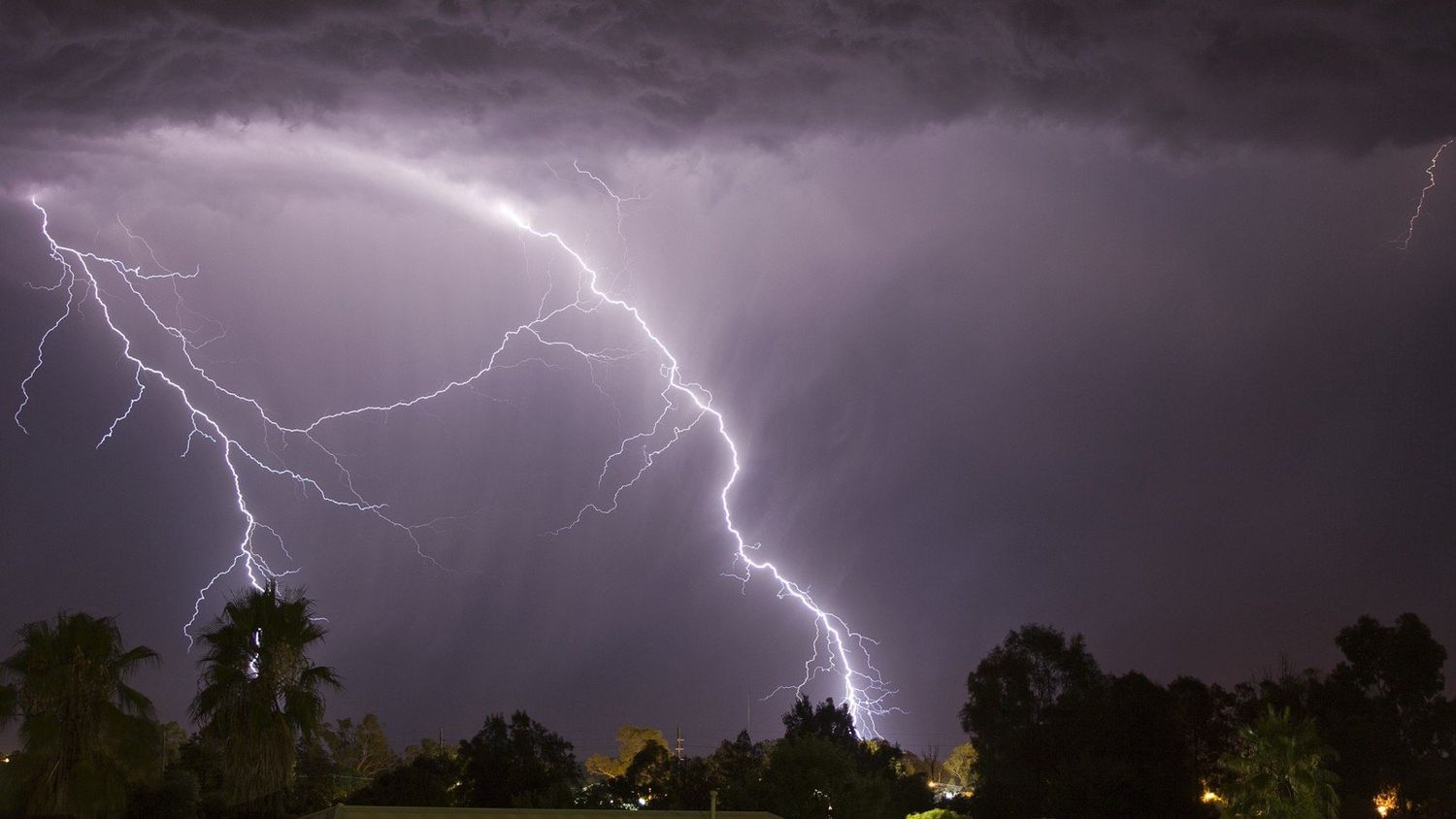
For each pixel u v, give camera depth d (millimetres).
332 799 46312
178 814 29094
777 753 45219
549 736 53156
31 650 21531
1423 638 59344
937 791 77875
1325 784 36844
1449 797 53812
